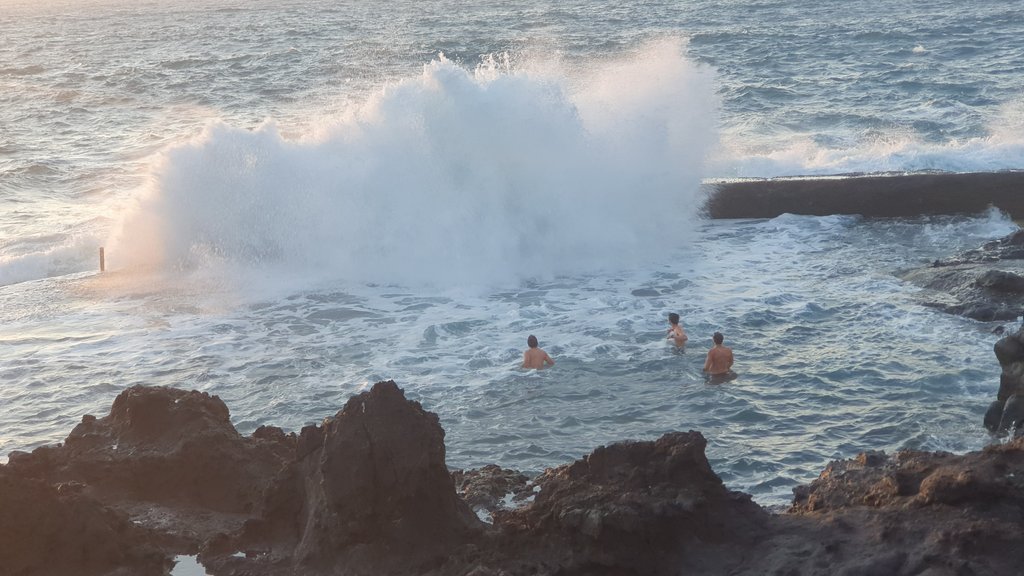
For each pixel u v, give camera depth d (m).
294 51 66.31
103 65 64.81
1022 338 11.00
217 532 7.61
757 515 7.07
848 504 7.32
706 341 14.10
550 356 13.65
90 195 26.98
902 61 47.75
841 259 18.23
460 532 7.05
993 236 19.55
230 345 14.48
